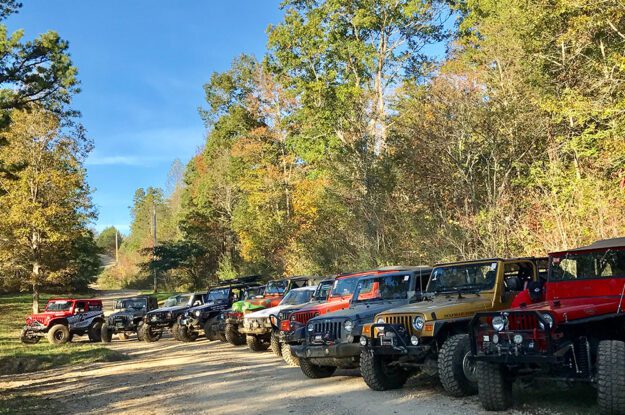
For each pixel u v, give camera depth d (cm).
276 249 3956
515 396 781
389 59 3656
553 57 1961
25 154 3644
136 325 2617
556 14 1783
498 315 696
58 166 3781
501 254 1645
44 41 2352
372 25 3569
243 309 1916
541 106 1747
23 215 3575
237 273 4884
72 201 3869
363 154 2750
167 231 9031
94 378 1410
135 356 1931
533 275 966
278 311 1478
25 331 2534
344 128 3316
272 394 975
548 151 1752
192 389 1108
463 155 2055
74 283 6812
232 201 5553
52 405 1045
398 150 2520
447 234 1873
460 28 3064
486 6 2606
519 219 1686
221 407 899
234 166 5366
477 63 2209
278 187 4206
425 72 3281
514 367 714
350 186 2764
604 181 1498
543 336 662
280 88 4550
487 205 1805
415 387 920
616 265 741
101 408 978
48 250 3762
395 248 2242
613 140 1594
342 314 1016
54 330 2506
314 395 930
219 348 1942
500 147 2005
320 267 3005
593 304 707
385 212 2388
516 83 2014
